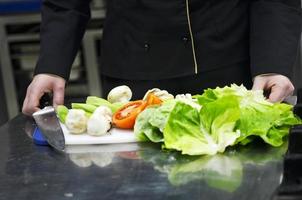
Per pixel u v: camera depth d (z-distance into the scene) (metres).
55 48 1.12
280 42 1.08
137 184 0.66
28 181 0.70
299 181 0.58
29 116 1.08
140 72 1.21
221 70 1.19
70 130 0.87
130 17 1.19
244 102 0.81
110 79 1.26
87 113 0.90
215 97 0.82
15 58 2.39
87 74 2.35
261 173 0.67
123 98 0.97
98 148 0.82
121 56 1.23
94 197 0.63
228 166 0.70
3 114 2.42
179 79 1.20
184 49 1.18
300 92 0.94
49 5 1.19
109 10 1.23
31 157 0.80
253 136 0.77
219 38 1.17
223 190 0.62
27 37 2.32
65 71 1.12
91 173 0.71
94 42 2.29
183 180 0.66
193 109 0.78
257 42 1.11
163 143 0.79
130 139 0.83
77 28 1.18
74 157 0.79
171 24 1.16
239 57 1.19
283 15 1.11
